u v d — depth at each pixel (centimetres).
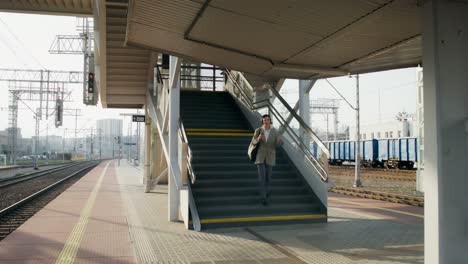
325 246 670
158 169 2012
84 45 2741
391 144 3709
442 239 407
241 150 1114
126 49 1172
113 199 1370
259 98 1289
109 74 1339
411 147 3394
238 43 642
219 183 938
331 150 4728
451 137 413
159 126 1190
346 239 721
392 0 441
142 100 1580
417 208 1147
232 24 561
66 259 593
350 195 1575
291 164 1051
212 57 738
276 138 896
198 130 1222
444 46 416
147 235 755
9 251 643
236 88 1477
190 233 770
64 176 3030
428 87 423
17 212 1166
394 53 718
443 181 409
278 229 809
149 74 1306
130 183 2150
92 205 1204
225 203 880
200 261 580
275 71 779
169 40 662
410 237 741
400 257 601
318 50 644
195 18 553
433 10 417
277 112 1115
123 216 988
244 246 668
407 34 559
